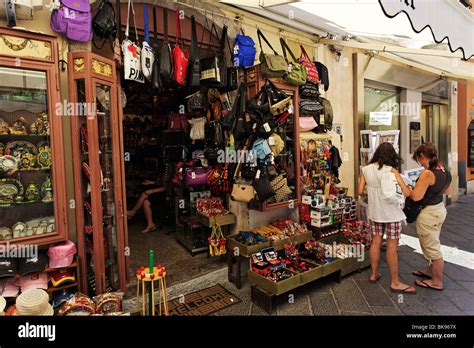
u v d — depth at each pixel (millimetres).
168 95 5777
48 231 2557
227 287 3590
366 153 5246
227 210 4133
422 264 4195
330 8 3625
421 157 3379
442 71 6641
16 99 2516
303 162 4461
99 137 2838
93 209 2652
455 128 8727
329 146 4832
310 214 4262
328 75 5078
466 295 3297
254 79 3818
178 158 5184
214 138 4059
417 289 3473
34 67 2385
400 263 4254
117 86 3074
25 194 2561
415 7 2680
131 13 3342
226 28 3754
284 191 3693
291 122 4191
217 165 4062
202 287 3551
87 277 2779
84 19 2580
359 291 3451
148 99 6324
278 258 3590
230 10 3820
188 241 4309
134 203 6367
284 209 4535
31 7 2395
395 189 3303
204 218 3953
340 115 5539
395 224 3381
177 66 3299
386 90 6832
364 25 4301
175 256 4129
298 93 4215
